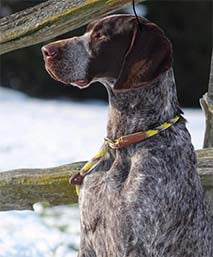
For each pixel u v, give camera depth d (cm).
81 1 637
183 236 618
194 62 2955
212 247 655
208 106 723
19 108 2417
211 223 661
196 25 2967
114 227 603
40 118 2177
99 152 627
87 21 646
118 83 598
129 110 611
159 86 606
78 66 612
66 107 2519
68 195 706
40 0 2986
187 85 2956
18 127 1988
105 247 617
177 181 605
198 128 1891
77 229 1095
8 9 2995
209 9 2970
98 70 616
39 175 706
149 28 596
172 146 608
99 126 2044
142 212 595
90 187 620
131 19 612
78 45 615
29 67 3006
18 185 708
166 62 593
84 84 619
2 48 664
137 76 593
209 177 693
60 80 617
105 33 612
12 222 1105
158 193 596
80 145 1734
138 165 600
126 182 603
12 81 3042
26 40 655
